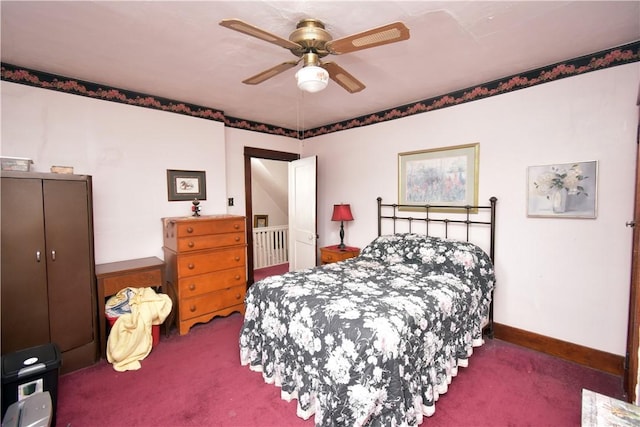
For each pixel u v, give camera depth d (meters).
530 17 1.72
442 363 1.91
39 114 2.47
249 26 1.38
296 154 4.62
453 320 2.04
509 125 2.62
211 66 2.37
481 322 2.44
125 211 2.95
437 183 3.12
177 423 1.75
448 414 1.79
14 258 2.02
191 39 1.96
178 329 2.91
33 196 2.08
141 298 2.59
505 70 2.49
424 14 1.68
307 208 4.20
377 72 2.51
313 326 1.72
